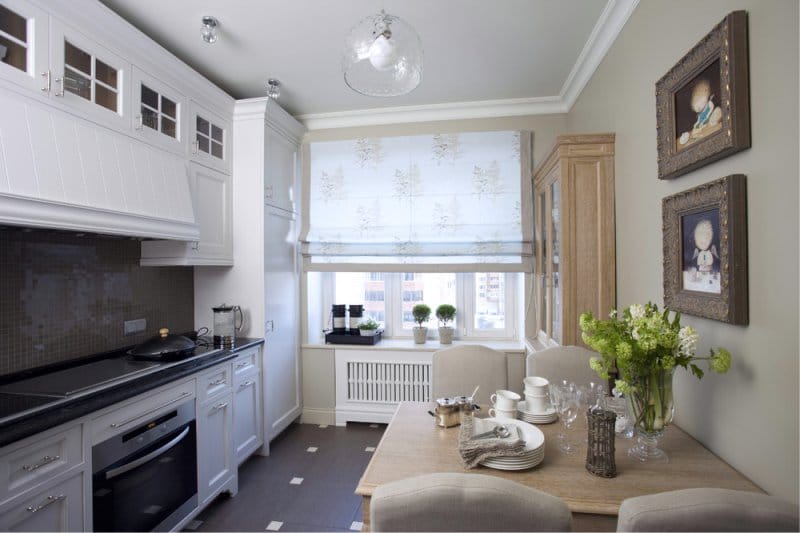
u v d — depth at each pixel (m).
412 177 3.25
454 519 0.81
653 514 0.76
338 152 3.35
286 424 3.08
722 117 1.20
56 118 1.62
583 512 1.07
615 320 1.44
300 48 2.36
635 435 1.50
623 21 1.98
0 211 1.36
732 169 1.22
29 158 1.48
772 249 1.07
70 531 1.40
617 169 2.09
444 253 3.17
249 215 2.78
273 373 2.89
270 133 2.89
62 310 1.97
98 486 1.51
